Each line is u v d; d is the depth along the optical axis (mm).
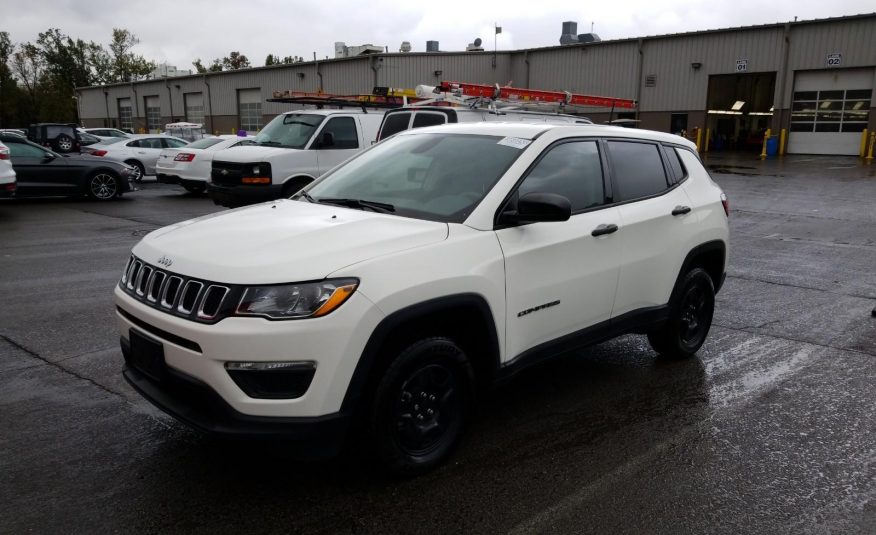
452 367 3525
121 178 16156
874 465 3742
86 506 3182
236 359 2889
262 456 3688
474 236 3566
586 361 5355
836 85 29547
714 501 3352
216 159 11945
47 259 8844
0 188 12039
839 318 6605
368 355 3062
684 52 33250
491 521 3135
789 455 3838
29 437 3857
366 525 3074
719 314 6723
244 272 2979
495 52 38656
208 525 3053
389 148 4660
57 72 81250
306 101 17094
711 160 28516
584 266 4129
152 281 3283
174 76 54406
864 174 22234
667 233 4797
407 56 37719
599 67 36188
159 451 3729
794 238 11133
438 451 3553
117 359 5137
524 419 4242
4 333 5719
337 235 3344
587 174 4355
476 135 4344
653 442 3969
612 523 3146
